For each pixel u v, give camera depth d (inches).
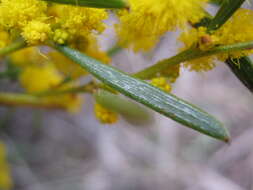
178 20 2.9
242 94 11.2
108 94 3.8
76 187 10.8
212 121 2.9
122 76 3.1
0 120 10.3
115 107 3.8
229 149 10.8
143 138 10.9
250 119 11.1
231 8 3.0
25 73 6.0
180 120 3.0
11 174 10.5
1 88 9.4
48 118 11.1
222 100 11.1
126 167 10.8
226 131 2.9
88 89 4.5
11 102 5.9
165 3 2.9
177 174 10.7
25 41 3.4
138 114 3.9
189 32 3.2
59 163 11.1
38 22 3.3
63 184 10.8
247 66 3.3
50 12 3.4
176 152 10.8
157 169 10.8
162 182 10.8
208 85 11.1
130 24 3.2
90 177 10.9
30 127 11.1
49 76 6.0
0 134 10.5
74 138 11.2
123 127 10.8
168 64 3.4
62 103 6.0
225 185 10.6
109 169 10.8
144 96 3.0
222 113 11.1
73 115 11.0
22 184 10.6
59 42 3.3
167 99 3.0
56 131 11.2
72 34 3.4
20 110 11.0
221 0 3.2
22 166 10.6
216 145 10.9
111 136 10.9
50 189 10.8
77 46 3.8
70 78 4.6
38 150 11.1
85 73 4.4
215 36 3.1
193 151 10.8
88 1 2.9
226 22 3.2
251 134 10.9
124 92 3.0
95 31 3.4
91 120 11.0
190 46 3.2
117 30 3.7
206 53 3.2
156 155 10.8
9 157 10.5
